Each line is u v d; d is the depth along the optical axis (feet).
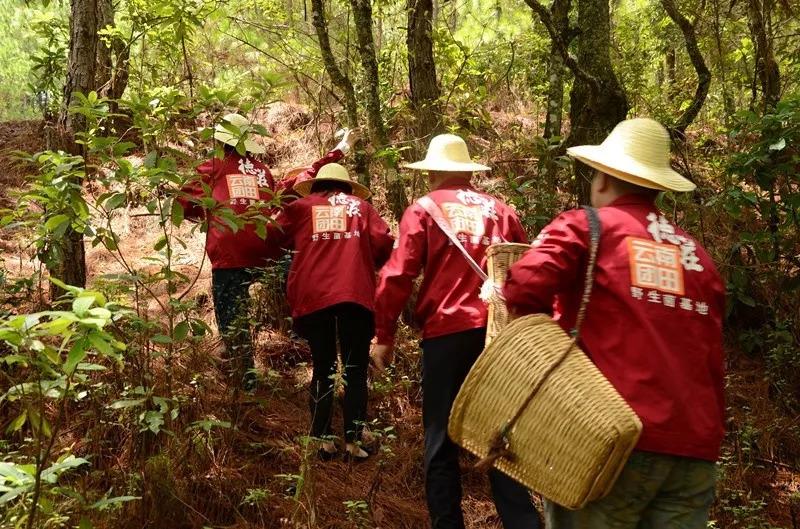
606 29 22.85
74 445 12.57
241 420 15.08
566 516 8.96
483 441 8.72
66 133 16.06
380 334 12.57
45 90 26.32
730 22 28.68
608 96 22.50
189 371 15.20
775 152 18.75
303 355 18.48
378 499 14.19
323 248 15.28
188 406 14.32
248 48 30.35
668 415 8.30
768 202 18.79
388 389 16.25
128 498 9.74
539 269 8.78
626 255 8.75
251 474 13.83
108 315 8.26
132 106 13.14
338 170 16.28
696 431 8.36
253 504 12.71
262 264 16.78
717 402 8.73
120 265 20.57
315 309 14.98
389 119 24.16
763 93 24.91
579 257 8.91
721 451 16.07
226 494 13.03
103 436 12.88
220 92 13.14
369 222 15.76
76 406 13.66
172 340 12.42
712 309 8.88
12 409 12.89
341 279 14.97
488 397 8.63
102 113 13.01
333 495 13.93
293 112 28.94
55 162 12.62
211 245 16.47
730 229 22.63
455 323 12.14
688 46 25.68
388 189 21.62
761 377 19.34
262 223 13.92
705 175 25.09
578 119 23.40
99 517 11.32
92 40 16.43
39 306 15.87
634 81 30.27
